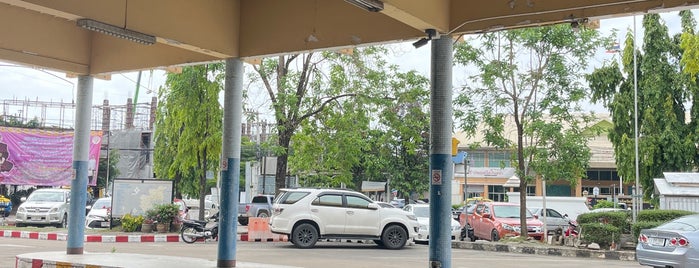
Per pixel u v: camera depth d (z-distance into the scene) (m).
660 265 12.22
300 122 20.88
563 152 18.97
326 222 17.50
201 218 21.50
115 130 50.81
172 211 21.53
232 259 11.79
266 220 20.50
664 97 26.36
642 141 26.67
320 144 20.89
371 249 17.86
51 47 12.98
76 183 13.59
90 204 33.28
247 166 28.73
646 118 26.64
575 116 21.17
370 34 10.54
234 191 11.89
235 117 11.97
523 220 20.30
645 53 26.81
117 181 21.77
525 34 18.25
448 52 9.77
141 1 10.27
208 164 22.28
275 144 22.11
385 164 37.44
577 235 19.05
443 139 9.58
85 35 13.70
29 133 26.78
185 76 20.97
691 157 25.94
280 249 17.17
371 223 17.81
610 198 47.50
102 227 23.12
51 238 20.19
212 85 20.95
